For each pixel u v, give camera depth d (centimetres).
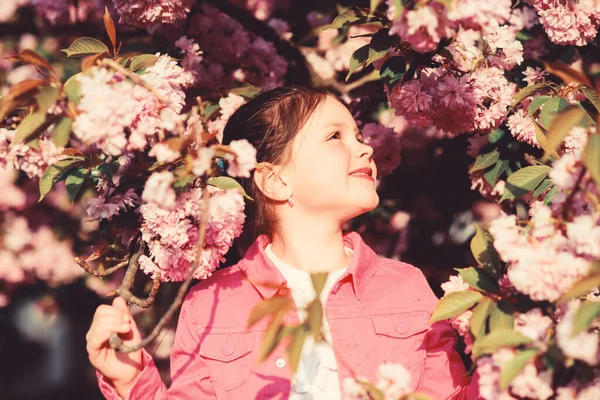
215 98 327
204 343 209
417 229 375
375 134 322
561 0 251
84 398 539
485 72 247
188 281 157
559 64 163
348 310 208
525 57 303
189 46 295
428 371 208
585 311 144
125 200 232
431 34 163
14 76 481
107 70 179
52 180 215
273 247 224
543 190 224
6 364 536
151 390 192
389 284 218
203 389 204
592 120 226
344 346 203
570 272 148
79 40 209
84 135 166
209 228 196
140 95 177
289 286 212
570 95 245
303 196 215
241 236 277
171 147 167
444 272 374
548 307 163
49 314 510
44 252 491
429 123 251
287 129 219
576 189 154
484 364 160
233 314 212
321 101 222
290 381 198
